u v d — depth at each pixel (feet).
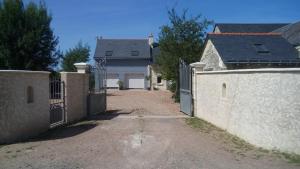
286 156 25.84
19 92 32.24
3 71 30.07
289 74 26.14
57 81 42.37
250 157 25.98
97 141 32.07
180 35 82.48
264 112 29.12
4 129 30.37
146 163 24.12
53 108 40.83
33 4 86.69
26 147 28.99
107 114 56.24
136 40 170.19
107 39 169.99
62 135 35.60
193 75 52.90
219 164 23.93
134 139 33.22
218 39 72.38
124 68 160.56
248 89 32.32
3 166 23.04
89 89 53.83
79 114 48.80
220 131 38.73
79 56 135.23
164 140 32.83
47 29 86.84
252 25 122.21
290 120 26.07
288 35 80.94
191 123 45.24
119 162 24.36
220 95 40.91
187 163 24.17
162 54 84.02
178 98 82.89
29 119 34.04
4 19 80.94
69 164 23.67
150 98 98.89
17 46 81.05
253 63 63.82
